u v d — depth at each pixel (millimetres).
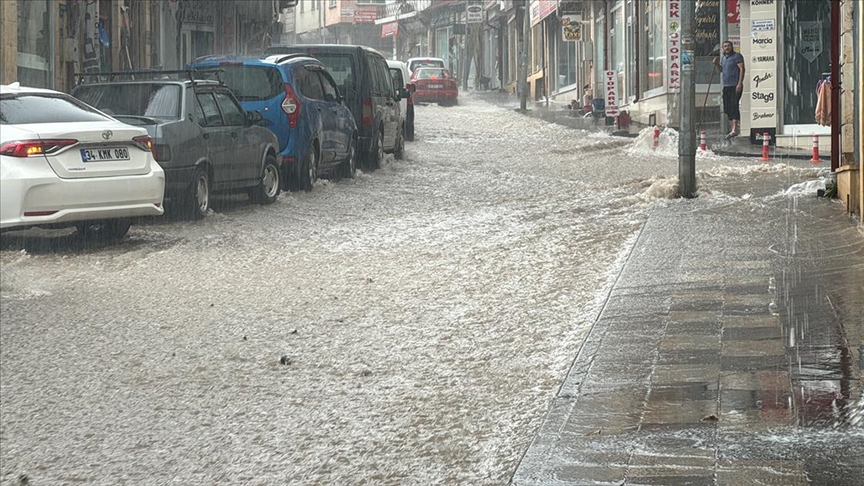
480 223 15023
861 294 9055
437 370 7902
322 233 14508
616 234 13391
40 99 13641
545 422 6246
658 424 6047
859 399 6230
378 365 8117
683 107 15906
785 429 5793
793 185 16422
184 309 10133
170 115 15352
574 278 10922
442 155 26422
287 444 6449
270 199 17531
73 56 27016
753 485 5027
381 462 6055
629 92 41156
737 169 19109
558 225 14461
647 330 8312
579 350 7852
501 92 71375
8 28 23219
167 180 14891
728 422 5977
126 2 33500
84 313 10023
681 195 15969
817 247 11531
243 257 12781
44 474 6121
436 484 5652
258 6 50531
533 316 9406
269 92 18562
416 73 53062
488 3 77312
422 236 14109
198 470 6090
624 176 20844
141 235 14414
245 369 8117
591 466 5445
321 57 22391
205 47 44625
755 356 7320
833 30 14984
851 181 13383
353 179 21125
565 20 47656
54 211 12977
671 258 11312
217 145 15914
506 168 23125
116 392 7629
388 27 108312
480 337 8805
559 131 33656
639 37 38438
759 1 27141
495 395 7195
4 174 12812
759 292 9406
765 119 27203
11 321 9750
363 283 11148
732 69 27391
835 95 15219
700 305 9047
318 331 9203
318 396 7395
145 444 6555
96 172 13250
